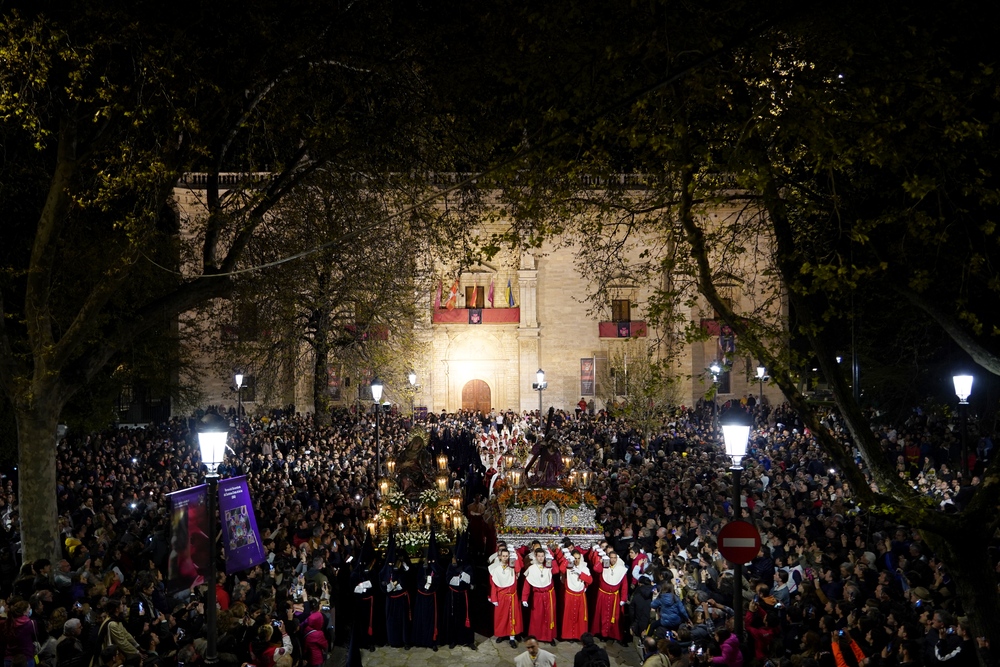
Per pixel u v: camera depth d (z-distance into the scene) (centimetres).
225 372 5378
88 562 1520
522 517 2069
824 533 1897
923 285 1133
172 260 3219
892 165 1091
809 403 1121
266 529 1916
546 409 5981
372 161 2111
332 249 2267
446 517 1923
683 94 1190
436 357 5994
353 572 1711
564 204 1505
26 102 1597
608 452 3594
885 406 3497
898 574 1506
